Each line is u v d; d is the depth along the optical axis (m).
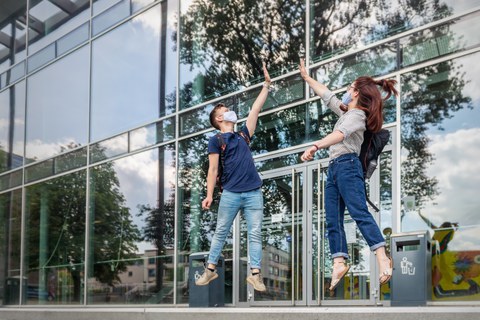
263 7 10.62
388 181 8.33
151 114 12.22
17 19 16.41
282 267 9.45
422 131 8.12
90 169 13.38
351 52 9.16
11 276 15.14
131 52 12.91
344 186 4.53
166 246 11.35
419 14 8.47
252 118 6.23
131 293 11.82
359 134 4.58
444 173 7.82
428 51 8.26
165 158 11.73
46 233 14.29
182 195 11.26
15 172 15.64
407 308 5.96
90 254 12.94
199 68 11.48
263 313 6.97
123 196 12.44
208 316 7.56
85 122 13.76
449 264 7.58
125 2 13.25
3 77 16.61
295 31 10.05
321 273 8.87
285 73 10.05
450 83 7.97
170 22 12.19
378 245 4.39
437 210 7.80
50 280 13.89
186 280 10.87
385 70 8.70
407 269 7.30
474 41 7.84
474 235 7.46
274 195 9.81
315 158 9.32
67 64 14.55
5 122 16.28
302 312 6.60
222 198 5.99
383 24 8.88
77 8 14.57
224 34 11.20
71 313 10.32
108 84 13.34
